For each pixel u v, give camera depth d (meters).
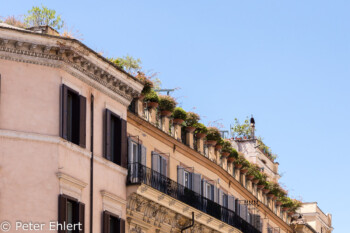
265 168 83.38
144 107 52.12
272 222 76.75
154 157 52.22
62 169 42.25
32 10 49.09
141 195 48.44
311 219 98.25
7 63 41.97
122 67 51.19
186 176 56.59
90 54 44.47
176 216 52.84
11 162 41.19
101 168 45.56
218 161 62.47
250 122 83.44
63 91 43.00
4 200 40.72
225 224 58.62
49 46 42.50
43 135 41.97
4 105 41.59
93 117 45.44
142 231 49.72
